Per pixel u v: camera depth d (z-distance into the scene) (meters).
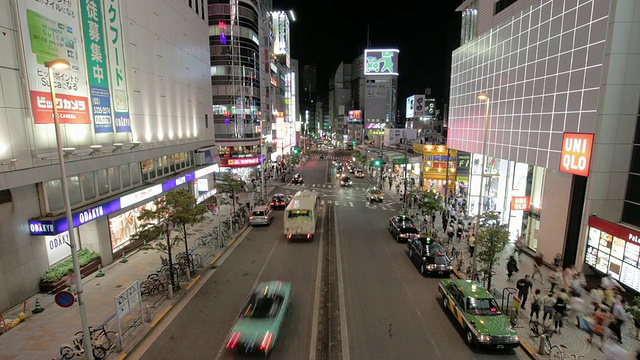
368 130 137.38
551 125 23.55
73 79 19.89
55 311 16.58
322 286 19.95
